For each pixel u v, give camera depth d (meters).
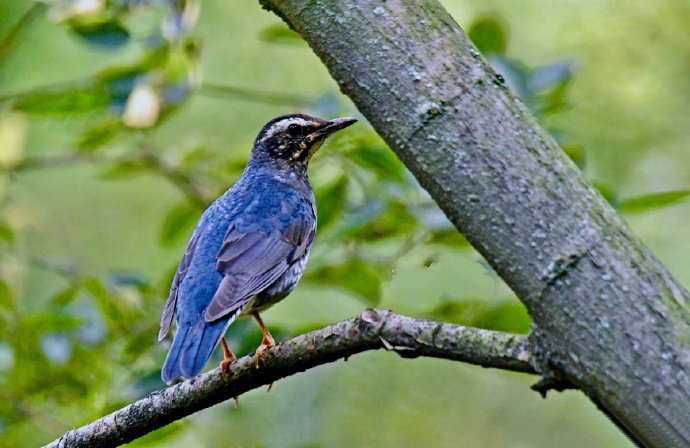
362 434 15.66
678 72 16.41
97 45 12.30
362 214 11.40
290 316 15.62
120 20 12.85
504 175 5.83
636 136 16.30
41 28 16.69
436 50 6.14
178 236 13.95
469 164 5.91
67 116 12.70
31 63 16.61
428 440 15.97
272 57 17.78
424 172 6.07
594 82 16.48
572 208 5.68
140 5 12.42
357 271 11.86
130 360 12.56
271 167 12.77
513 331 10.03
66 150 15.88
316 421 15.09
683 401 5.23
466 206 5.92
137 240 18.20
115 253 18.08
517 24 16.59
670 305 5.39
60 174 18.27
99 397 12.55
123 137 13.40
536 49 16.47
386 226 11.96
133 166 13.79
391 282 11.03
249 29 17.88
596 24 16.53
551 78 11.32
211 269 10.99
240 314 11.27
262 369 8.05
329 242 12.12
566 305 5.58
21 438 13.15
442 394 16.30
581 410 16.41
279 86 17.72
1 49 14.41
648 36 16.47
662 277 5.47
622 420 5.52
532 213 5.73
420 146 6.06
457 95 6.02
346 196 11.94
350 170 12.12
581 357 5.57
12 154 16.50
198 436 13.23
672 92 16.39
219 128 17.52
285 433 14.87
